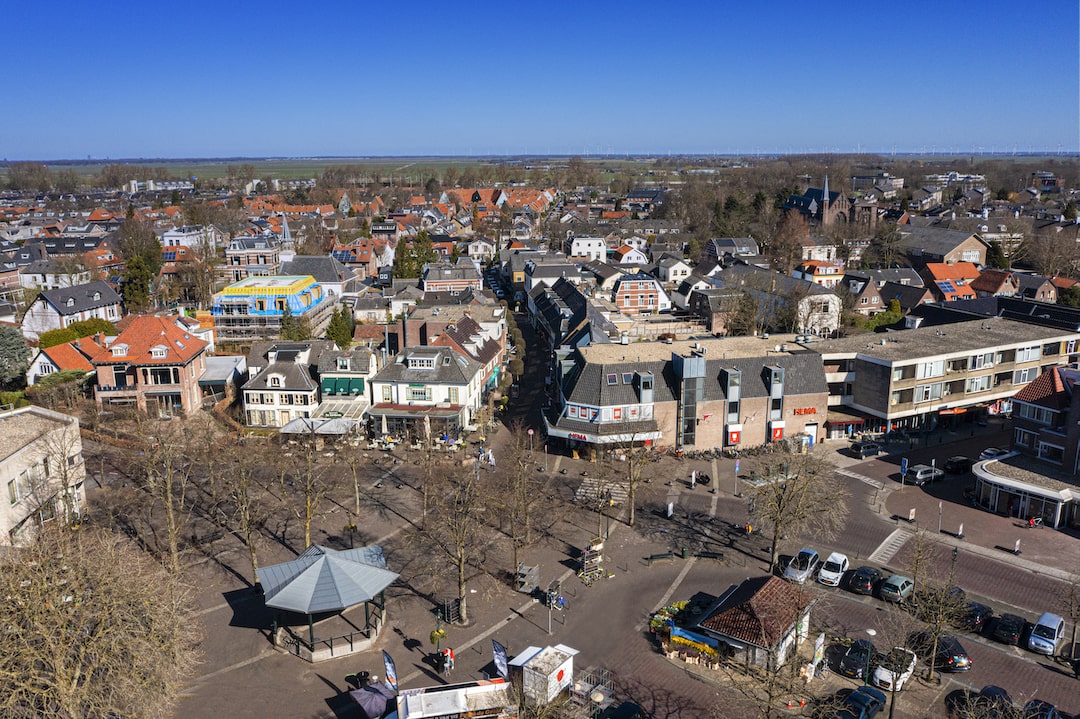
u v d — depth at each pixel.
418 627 61.50
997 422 109.31
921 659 56.00
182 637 51.91
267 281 161.38
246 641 59.38
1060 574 68.38
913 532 76.88
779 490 70.19
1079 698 52.31
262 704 52.28
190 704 52.12
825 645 57.75
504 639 59.66
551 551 73.44
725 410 97.25
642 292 182.12
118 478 90.50
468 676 55.00
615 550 73.50
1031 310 128.88
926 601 55.97
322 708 51.91
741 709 51.34
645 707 51.56
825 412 100.75
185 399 108.38
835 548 73.88
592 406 94.75
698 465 94.06
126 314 171.88
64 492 72.38
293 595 56.78
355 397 109.19
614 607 63.91
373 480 90.19
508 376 130.88
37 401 108.12
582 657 57.34
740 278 176.12
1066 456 82.25
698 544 74.75
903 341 109.06
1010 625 59.06
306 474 78.06
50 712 42.03
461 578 61.09
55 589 45.56
